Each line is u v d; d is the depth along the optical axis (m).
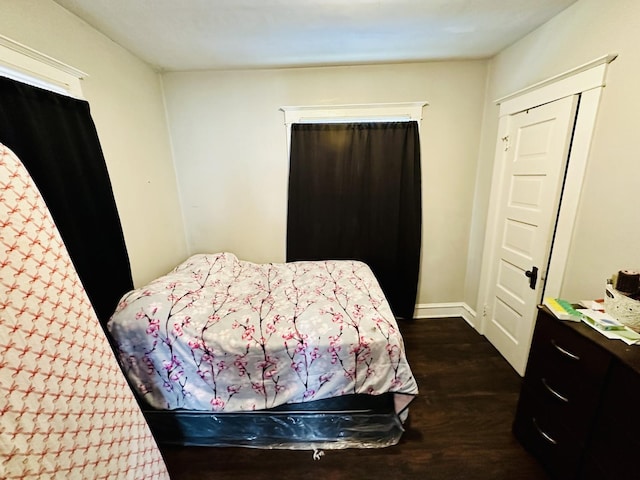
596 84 1.47
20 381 0.73
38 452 0.75
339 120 2.66
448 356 2.35
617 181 1.40
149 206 2.28
